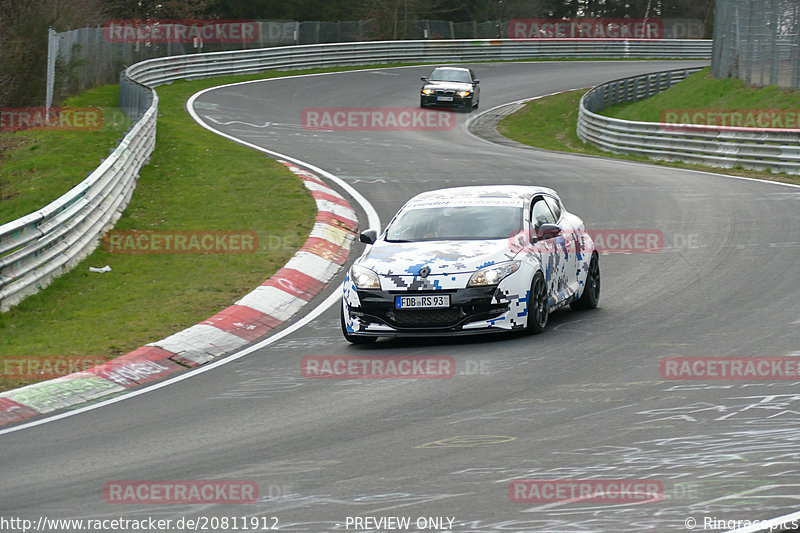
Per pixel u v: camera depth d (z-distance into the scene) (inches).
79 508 364.5
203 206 1156.5
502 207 669.3
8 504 375.2
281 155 1561.3
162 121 1857.8
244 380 561.3
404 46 3218.5
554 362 546.0
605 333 609.9
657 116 2181.3
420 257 616.1
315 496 359.6
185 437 454.9
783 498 330.6
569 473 367.6
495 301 595.2
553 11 5132.9
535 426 431.5
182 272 885.2
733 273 761.6
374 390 515.2
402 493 356.2
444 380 524.1
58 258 892.0
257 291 775.1
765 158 1414.9
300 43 3095.5
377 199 1190.3
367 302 606.9
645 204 1107.3
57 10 2096.5
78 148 1509.6
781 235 893.8
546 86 2832.2
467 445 409.7
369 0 3878.0
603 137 1860.2
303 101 2380.7
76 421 502.9
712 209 1053.2
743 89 2070.6
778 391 463.8
